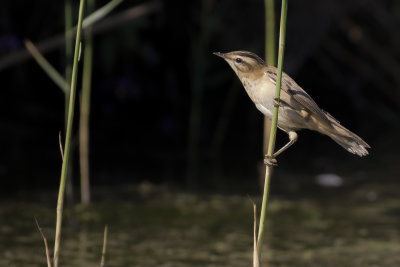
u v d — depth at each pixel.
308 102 6.52
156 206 10.39
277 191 11.38
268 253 8.55
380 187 11.73
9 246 8.44
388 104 16.20
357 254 8.54
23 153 12.66
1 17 13.78
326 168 12.89
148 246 8.65
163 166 12.50
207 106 15.08
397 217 10.12
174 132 14.52
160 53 14.86
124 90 14.55
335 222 9.88
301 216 10.16
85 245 8.61
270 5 7.57
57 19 13.72
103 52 13.57
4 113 13.98
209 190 11.27
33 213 9.73
